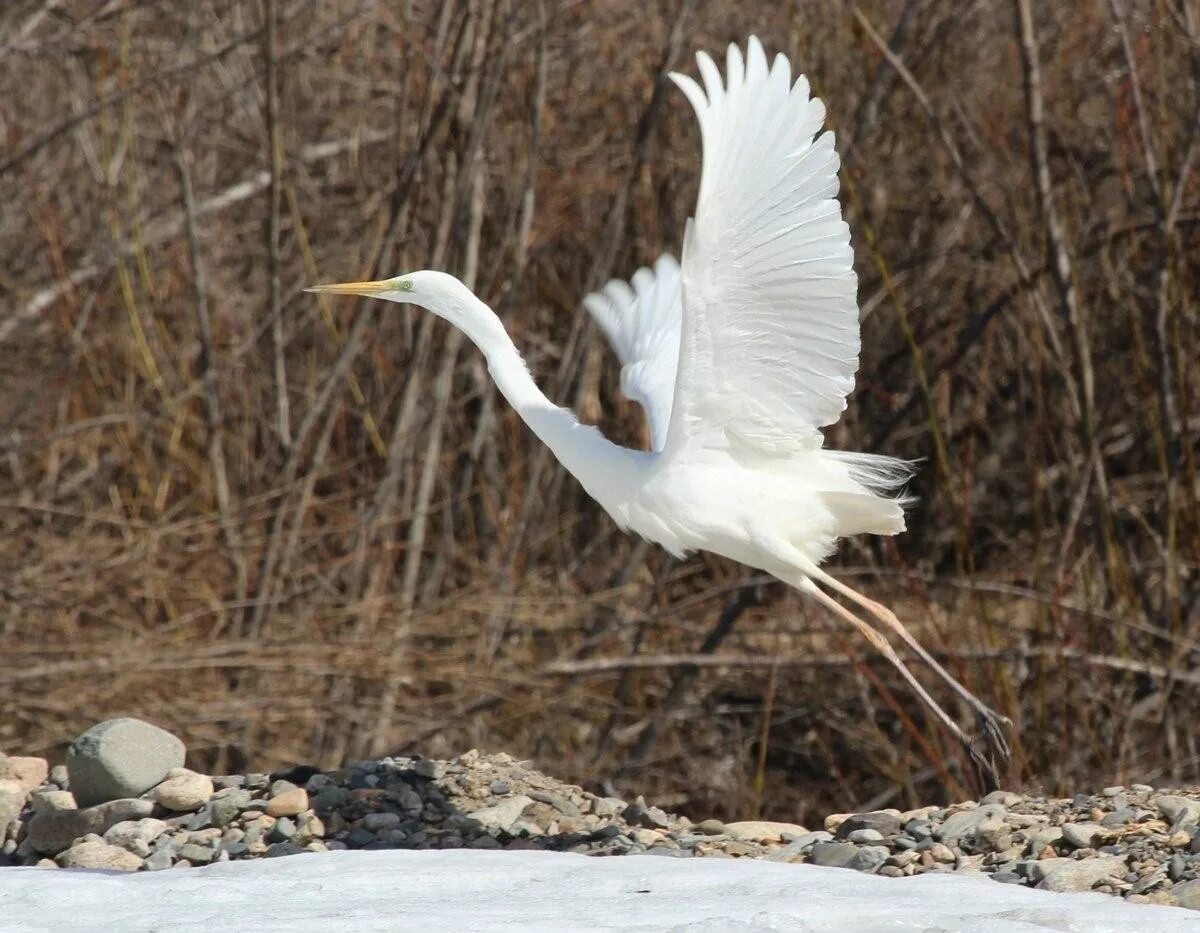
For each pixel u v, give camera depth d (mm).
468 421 17609
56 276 17344
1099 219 16797
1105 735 14312
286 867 7156
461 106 16766
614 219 16547
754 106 6754
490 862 7156
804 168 6773
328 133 18859
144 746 8492
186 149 17031
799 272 6973
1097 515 15180
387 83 18078
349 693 15109
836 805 15867
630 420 17000
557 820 8289
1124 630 14344
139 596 15109
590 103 17906
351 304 17641
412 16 17500
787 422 7711
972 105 17578
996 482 17266
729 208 6836
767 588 16703
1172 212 14742
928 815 7988
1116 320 16781
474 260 16641
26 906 6551
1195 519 14469
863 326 17641
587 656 16328
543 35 16359
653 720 15672
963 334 16547
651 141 17109
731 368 7469
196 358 17234
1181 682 14523
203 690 14602
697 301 7156
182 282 17719
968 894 6387
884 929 5875
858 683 15094
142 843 8000
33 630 15078
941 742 14273
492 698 14797
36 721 14172
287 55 16906
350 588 15781
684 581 17141
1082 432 14977
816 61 17281
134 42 17875
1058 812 7832
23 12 18453
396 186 16438
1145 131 14906
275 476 16844
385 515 15992
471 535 16969
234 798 8273
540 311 18172
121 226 17750
